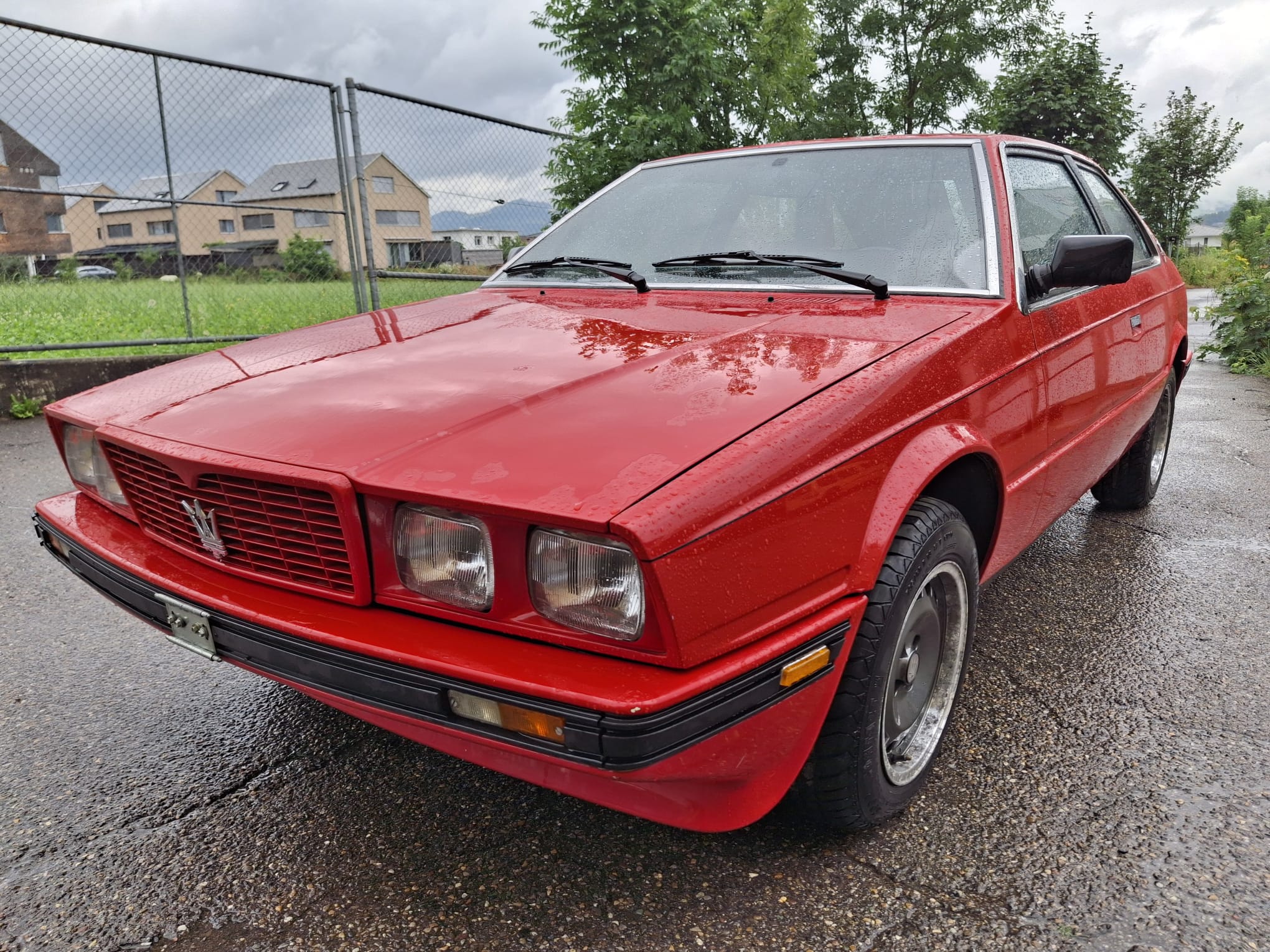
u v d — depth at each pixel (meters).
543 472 1.47
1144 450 4.02
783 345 1.96
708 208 2.83
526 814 2.04
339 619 1.60
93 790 2.15
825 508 1.61
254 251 7.48
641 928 1.68
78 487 2.38
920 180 2.61
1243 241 19.11
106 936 1.68
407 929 1.69
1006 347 2.21
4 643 2.94
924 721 2.11
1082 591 3.31
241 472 1.67
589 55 12.55
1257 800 2.04
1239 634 2.93
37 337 7.36
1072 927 1.67
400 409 1.77
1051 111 26.45
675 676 1.38
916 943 1.64
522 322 2.35
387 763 2.26
